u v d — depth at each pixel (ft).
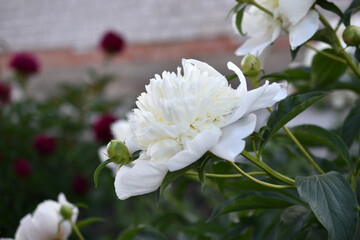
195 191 6.75
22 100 7.52
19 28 13.11
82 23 12.03
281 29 1.90
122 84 10.90
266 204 1.91
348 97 4.30
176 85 1.42
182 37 10.26
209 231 2.64
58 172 7.02
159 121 1.45
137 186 1.44
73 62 11.17
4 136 6.89
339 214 1.50
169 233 4.14
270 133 1.64
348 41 1.75
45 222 2.34
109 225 6.64
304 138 2.01
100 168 1.57
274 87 1.45
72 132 7.77
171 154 1.43
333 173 1.59
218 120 1.44
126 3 11.70
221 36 9.69
